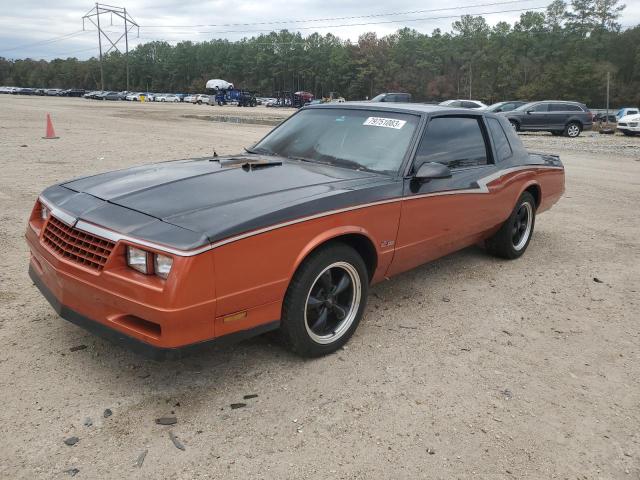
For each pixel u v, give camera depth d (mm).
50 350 3475
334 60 128500
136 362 3385
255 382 3236
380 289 4871
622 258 6152
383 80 120188
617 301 4836
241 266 2916
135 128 23188
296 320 3307
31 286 4512
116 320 2900
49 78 170500
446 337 3965
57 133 18984
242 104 80000
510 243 5723
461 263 5727
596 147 19938
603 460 2734
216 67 152750
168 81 160875
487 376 3453
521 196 5680
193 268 2713
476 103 28625
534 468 2648
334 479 2496
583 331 4191
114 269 2850
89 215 3102
